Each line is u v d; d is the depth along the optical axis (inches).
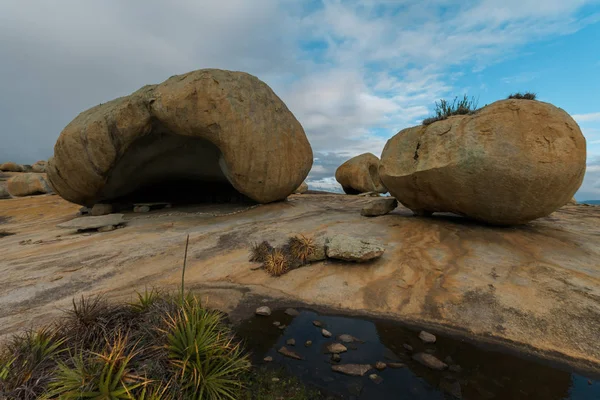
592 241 244.5
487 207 256.1
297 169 466.0
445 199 280.4
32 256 293.3
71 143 427.5
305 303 196.7
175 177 585.3
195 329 120.1
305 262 252.5
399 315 177.0
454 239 259.6
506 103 237.9
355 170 880.3
